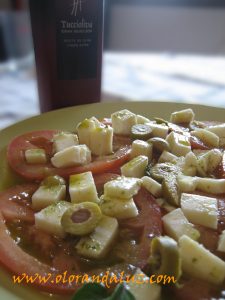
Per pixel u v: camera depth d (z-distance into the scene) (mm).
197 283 110
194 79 413
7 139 188
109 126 177
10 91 372
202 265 110
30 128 199
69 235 128
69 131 197
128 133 186
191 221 131
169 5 510
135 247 123
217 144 181
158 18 517
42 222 129
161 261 105
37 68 211
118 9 515
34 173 159
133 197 141
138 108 230
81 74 213
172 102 236
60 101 219
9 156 170
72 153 157
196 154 172
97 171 161
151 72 435
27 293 110
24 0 449
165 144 170
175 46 531
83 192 138
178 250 104
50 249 125
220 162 163
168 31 524
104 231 124
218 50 521
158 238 108
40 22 193
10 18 429
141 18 517
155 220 131
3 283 113
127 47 538
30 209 142
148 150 167
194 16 508
